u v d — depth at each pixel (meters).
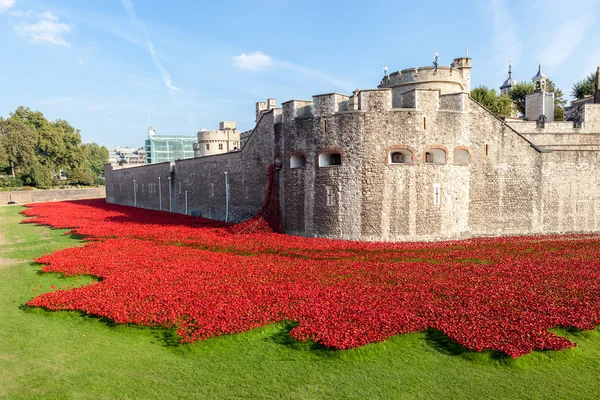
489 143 28.72
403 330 12.17
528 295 14.78
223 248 24.62
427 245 25.03
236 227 31.84
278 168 31.58
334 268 19.09
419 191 26.94
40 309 14.93
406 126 26.70
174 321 13.00
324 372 10.52
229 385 9.98
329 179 27.75
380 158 26.72
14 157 86.31
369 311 13.34
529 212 29.50
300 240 26.92
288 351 11.56
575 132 34.06
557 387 9.77
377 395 9.51
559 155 29.62
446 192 27.47
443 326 12.25
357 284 16.39
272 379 10.22
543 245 24.62
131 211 54.56
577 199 30.14
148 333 12.81
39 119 95.81
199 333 12.08
